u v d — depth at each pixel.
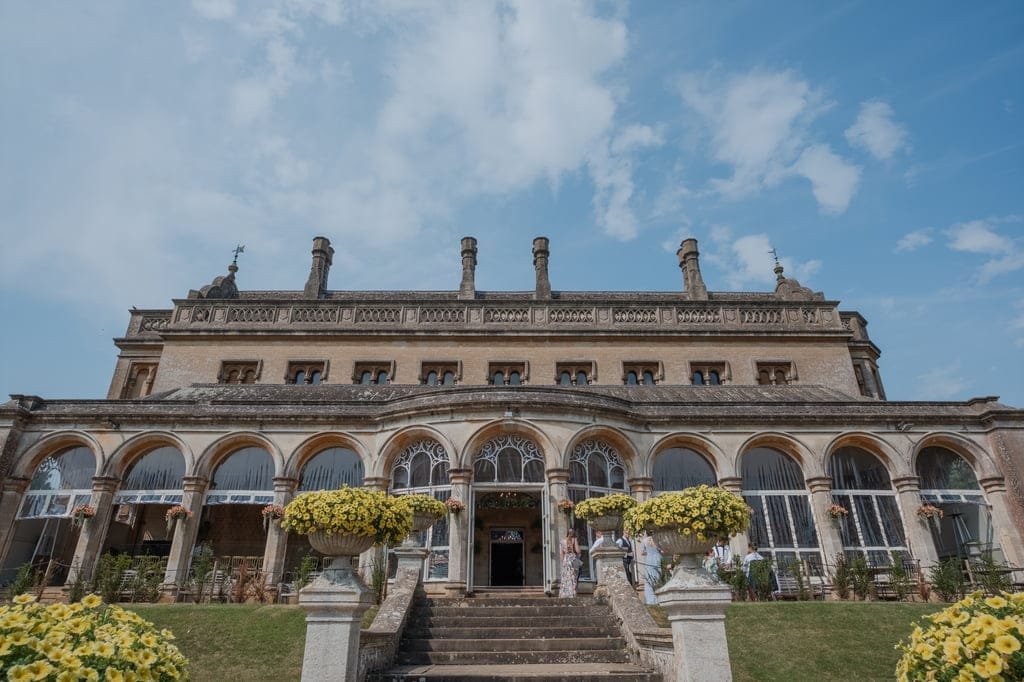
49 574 17.73
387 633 10.88
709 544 9.04
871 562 19.11
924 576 17.64
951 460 21.06
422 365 26.58
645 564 16.55
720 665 8.42
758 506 20.05
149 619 12.95
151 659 5.07
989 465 19.86
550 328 27.30
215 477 20.34
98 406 20.55
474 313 27.94
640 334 27.03
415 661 11.28
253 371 26.56
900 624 12.91
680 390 25.14
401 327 27.31
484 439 18.94
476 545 22.80
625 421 19.98
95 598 5.58
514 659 11.33
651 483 19.66
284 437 20.02
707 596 8.66
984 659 4.74
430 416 19.36
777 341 27.39
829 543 19.00
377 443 19.88
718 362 26.95
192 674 10.66
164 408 20.48
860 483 21.06
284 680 10.44
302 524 8.83
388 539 9.20
